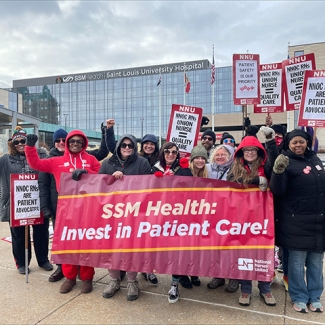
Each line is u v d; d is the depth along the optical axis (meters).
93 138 60.62
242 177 3.53
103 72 89.75
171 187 3.62
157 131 82.12
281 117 43.06
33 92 96.62
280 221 3.52
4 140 16.48
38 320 3.21
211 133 5.18
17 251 4.50
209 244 3.49
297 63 5.74
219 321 3.21
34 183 4.26
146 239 3.59
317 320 3.24
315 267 3.46
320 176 3.33
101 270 4.67
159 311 3.41
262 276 3.37
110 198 3.73
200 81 75.62
